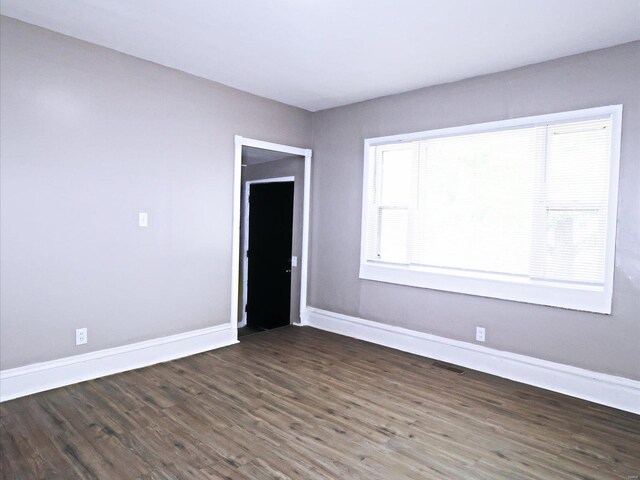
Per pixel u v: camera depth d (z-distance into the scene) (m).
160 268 3.64
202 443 2.35
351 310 4.60
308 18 2.69
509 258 3.47
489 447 2.38
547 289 3.24
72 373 3.14
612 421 2.73
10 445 2.28
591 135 3.06
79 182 3.13
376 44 3.05
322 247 4.89
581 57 3.10
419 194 4.04
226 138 4.09
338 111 4.71
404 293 4.13
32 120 2.89
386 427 2.59
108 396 2.93
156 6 2.58
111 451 2.25
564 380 3.17
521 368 3.38
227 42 3.09
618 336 2.94
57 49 2.98
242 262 6.00
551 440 2.47
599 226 3.03
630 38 2.84
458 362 3.75
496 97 3.53
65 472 2.06
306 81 3.88
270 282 5.64
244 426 2.55
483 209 3.62
